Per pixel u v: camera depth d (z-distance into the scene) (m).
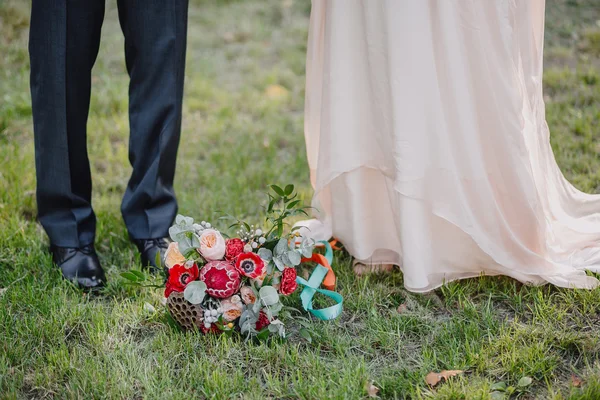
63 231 2.71
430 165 2.38
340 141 2.50
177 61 2.63
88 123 4.02
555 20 5.34
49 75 2.51
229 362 2.18
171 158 2.76
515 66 2.37
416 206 2.38
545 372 2.07
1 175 3.41
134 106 2.69
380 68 2.37
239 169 3.64
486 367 2.12
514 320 2.33
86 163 2.74
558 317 2.31
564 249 2.63
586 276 2.40
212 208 3.15
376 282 2.62
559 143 3.60
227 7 6.07
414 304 2.45
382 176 2.56
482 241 2.41
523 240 2.52
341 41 2.43
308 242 2.25
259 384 2.07
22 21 5.34
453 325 2.32
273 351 2.20
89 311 2.42
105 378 2.09
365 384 2.03
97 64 4.84
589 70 4.43
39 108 2.56
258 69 4.95
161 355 2.18
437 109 2.34
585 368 2.11
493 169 2.47
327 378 2.10
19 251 2.85
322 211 2.75
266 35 5.51
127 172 3.60
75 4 2.46
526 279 2.49
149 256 2.71
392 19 2.27
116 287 2.61
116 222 3.08
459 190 2.39
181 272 2.18
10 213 3.13
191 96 4.53
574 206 2.75
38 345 2.27
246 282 2.23
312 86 2.66
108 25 5.55
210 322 2.20
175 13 2.58
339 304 2.38
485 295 2.50
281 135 4.06
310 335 2.30
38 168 2.65
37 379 2.10
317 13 2.54
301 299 2.43
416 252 2.41
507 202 2.50
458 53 2.31
